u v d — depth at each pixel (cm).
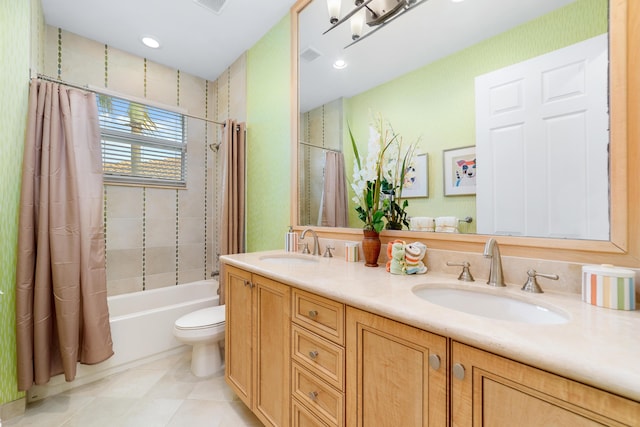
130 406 157
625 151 80
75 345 168
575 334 58
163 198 279
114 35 235
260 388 136
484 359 60
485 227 109
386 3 144
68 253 168
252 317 142
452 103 119
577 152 88
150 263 269
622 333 59
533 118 97
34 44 174
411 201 133
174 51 259
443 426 67
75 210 171
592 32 86
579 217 88
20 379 149
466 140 115
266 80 232
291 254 184
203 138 308
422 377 72
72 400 162
